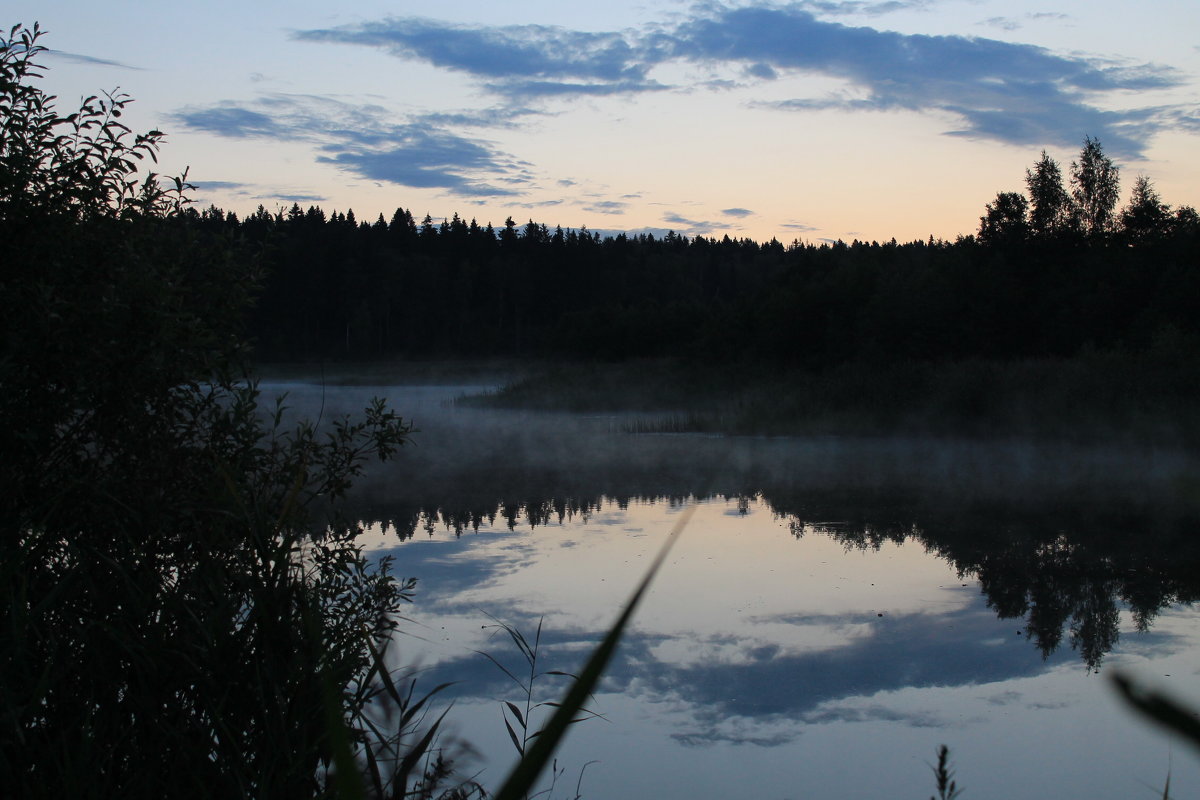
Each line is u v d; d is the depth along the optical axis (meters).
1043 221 30.75
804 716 4.55
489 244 117.00
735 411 21.69
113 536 2.89
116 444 3.04
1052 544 8.24
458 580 6.89
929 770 3.93
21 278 2.89
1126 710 0.38
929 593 6.68
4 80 2.96
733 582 6.93
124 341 2.96
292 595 2.59
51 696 2.57
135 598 2.59
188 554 2.96
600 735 4.32
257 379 3.39
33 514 2.73
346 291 85.19
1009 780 3.89
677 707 4.65
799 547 8.12
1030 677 5.05
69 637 2.64
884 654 5.41
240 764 2.40
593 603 6.32
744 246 145.62
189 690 2.56
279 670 2.52
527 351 90.69
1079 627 5.87
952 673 5.11
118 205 3.18
